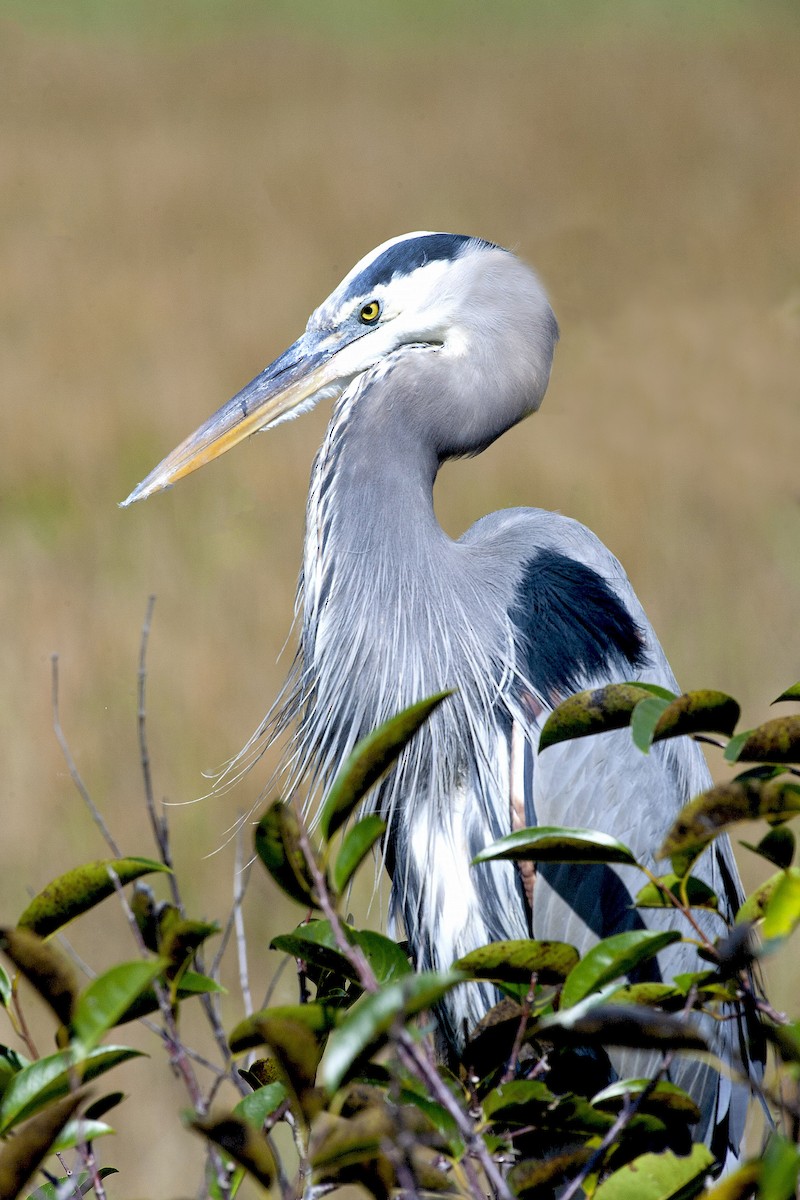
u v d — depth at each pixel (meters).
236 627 13.83
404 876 6.35
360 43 60.28
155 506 17.31
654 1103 3.39
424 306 6.63
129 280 27.59
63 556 15.78
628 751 5.97
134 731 12.04
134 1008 3.37
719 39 56.72
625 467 17.84
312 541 6.45
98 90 50.19
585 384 19.34
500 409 6.54
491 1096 3.36
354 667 6.25
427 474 6.43
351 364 6.83
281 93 49.75
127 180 36.97
